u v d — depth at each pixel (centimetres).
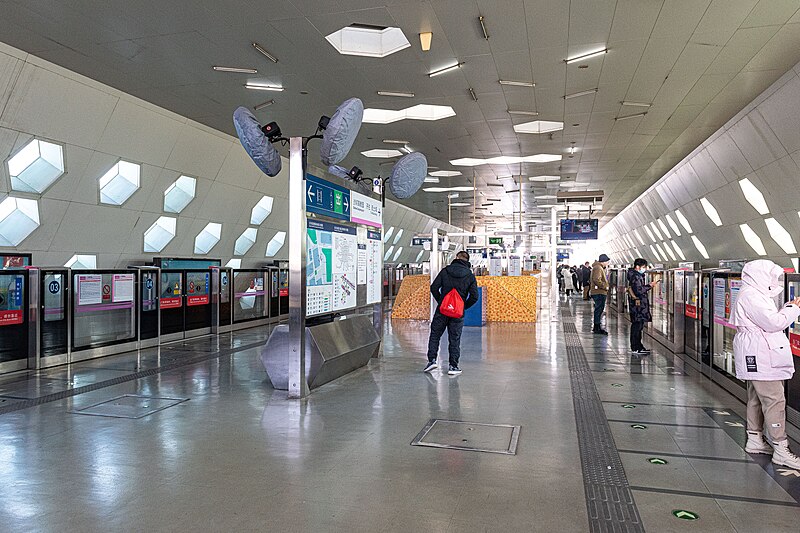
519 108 1225
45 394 694
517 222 4100
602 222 4241
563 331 1380
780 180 1338
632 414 592
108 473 420
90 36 856
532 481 403
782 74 1010
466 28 825
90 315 999
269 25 819
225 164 1602
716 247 2241
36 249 1313
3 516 346
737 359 453
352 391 702
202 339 1248
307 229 705
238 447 481
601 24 810
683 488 390
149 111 1227
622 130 1419
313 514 349
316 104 1191
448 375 805
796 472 420
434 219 4175
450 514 348
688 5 752
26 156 1180
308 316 717
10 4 757
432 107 1328
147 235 1694
